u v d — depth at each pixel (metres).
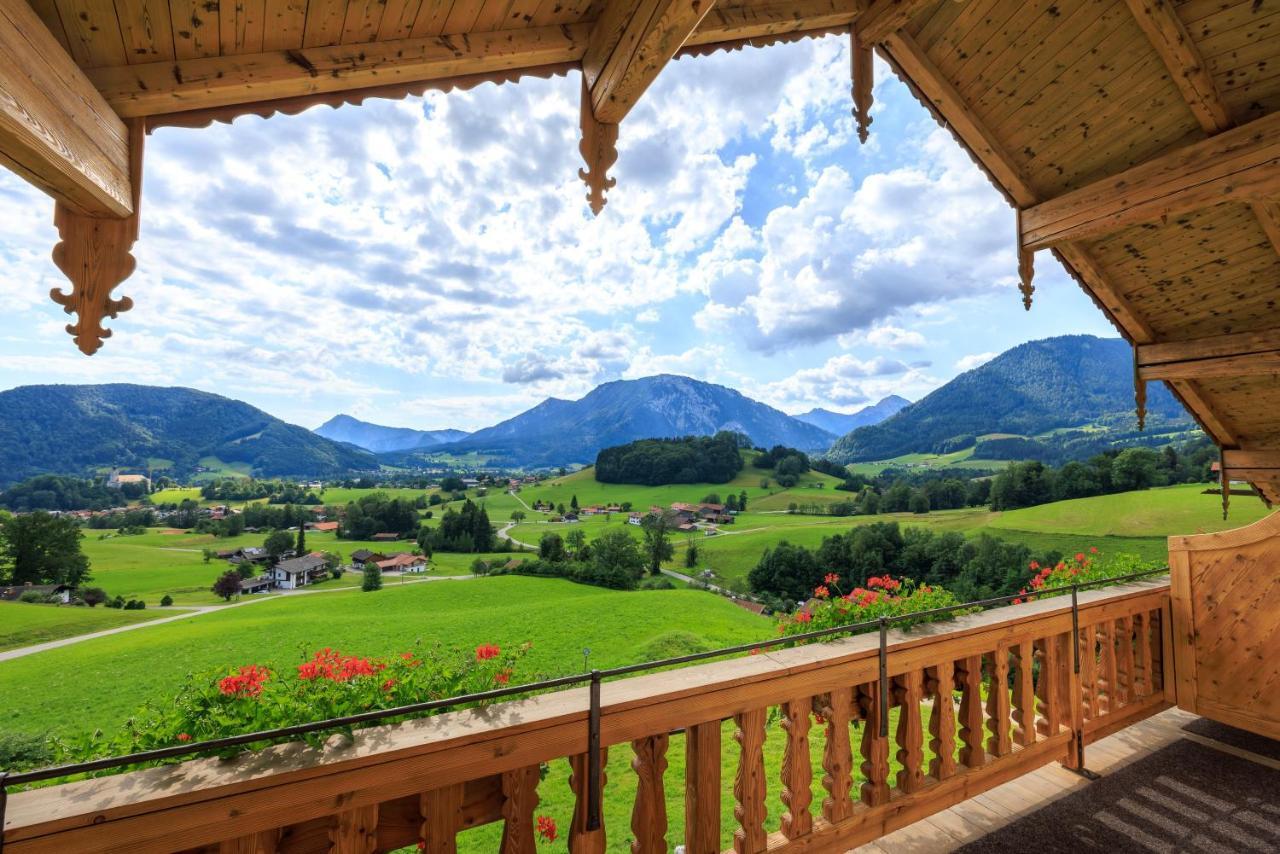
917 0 2.78
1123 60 3.12
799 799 1.83
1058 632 2.55
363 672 1.61
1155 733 2.96
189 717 1.37
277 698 1.49
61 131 1.28
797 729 1.83
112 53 1.53
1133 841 2.12
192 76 1.62
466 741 1.35
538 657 16.94
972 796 2.23
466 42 1.92
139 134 1.67
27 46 1.15
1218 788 2.46
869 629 2.26
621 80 1.90
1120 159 3.51
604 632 19.73
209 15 1.54
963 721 2.26
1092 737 2.71
